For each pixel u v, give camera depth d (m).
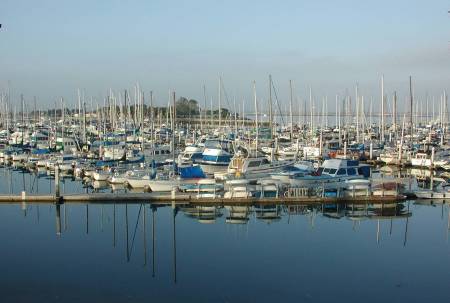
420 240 30.59
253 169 49.69
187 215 37.66
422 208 40.25
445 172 63.22
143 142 70.44
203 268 25.38
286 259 26.81
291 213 38.56
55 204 40.47
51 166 63.47
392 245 29.50
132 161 61.66
